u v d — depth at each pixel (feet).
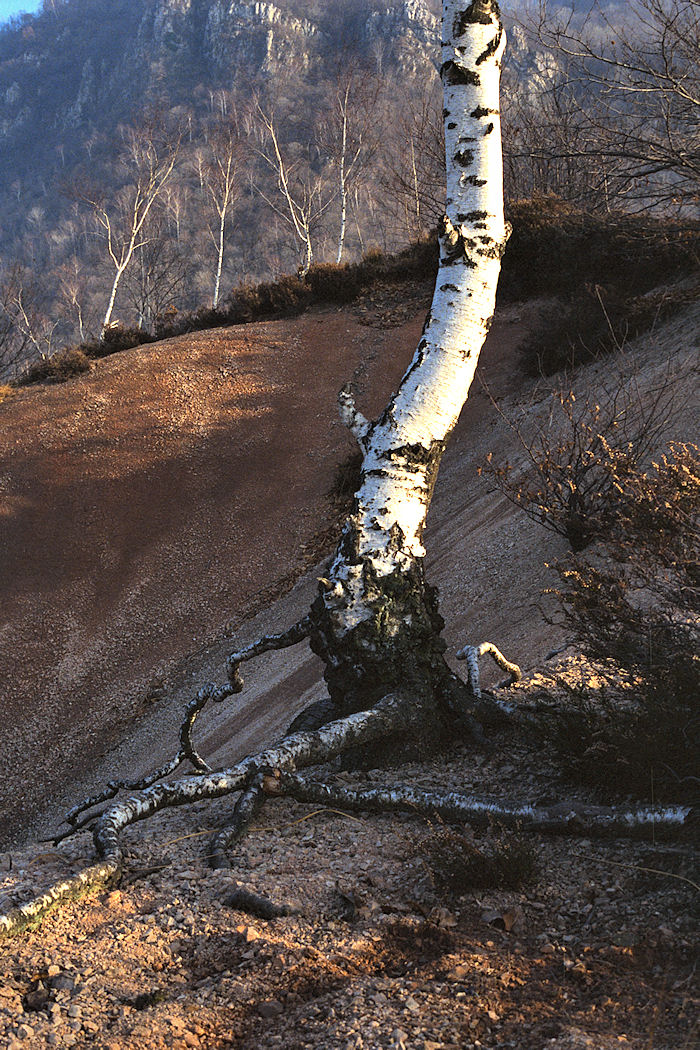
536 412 72.74
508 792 17.08
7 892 13.53
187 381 105.40
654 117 48.70
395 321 109.60
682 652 15.66
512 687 23.26
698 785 14.56
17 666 73.87
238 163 226.38
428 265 117.70
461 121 20.86
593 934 11.64
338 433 93.91
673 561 16.15
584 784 16.48
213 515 86.48
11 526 88.99
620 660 16.40
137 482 91.81
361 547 20.27
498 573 44.34
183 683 66.13
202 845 15.80
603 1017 9.55
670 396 47.29
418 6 536.01
